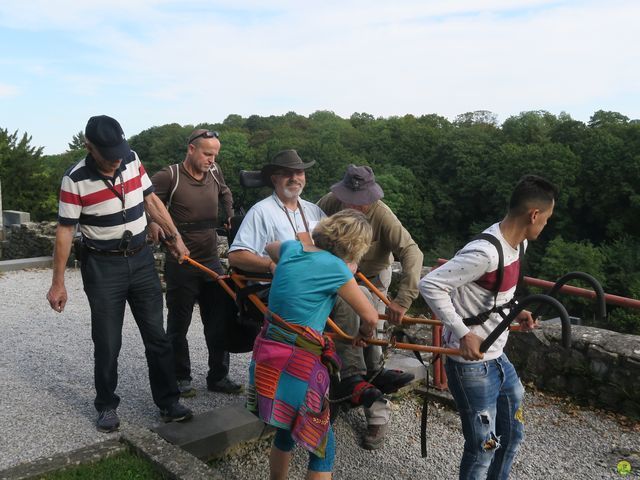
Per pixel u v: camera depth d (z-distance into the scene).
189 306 3.85
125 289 3.17
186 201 3.76
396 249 3.34
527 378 4.52
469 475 2.53
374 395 2.88
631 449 3.59
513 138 67.62
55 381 4.08
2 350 4.89
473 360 2.39
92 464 2.76
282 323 2.35
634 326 35.84
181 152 72.88
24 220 13.23
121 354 4.90
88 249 3.08
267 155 71.75
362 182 3.37
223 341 3.37
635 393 3.94
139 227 3.19
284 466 2.58
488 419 2.48
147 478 2.67
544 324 4.54
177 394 3.43
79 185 2.96
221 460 3.33
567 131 64.06
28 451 2.97
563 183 55.94
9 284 8.16
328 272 2.34
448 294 2.40
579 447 3.63
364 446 3.56
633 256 49.19
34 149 41.75
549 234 56.50
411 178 68.81
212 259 3.89
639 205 51.50
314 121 98.00
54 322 5.98
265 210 3.07
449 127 85.19
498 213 61.97
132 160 3.18
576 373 4.24
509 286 2.47
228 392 4.04
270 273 2.92
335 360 2.38
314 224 3.19
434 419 4.04
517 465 3.43
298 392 2.30
